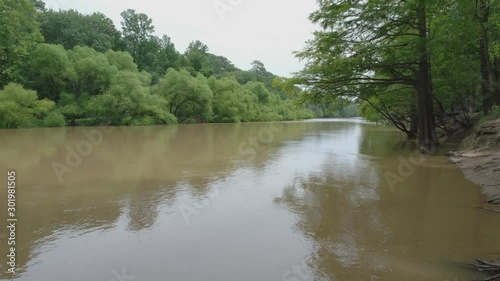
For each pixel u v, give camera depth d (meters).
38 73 43.75
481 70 17.25
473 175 11.84
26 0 39.94
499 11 13.10
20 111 35.69
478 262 5.11
